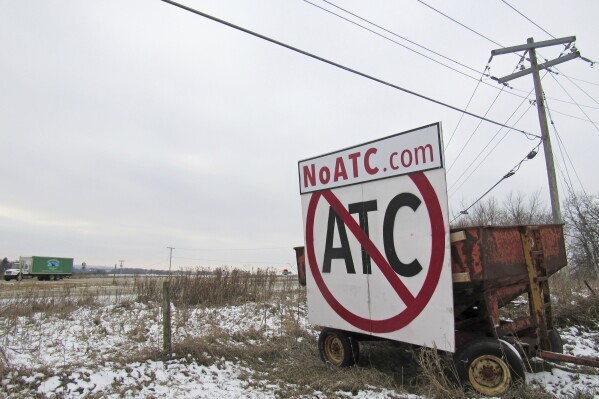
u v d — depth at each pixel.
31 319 10.68
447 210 5.03
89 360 6.96
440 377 5.18
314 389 5.58
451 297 4.91
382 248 5.73
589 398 4.86
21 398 4.91
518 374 4.97
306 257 6.96
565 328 8.51
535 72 15.44
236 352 7.55
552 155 14.84
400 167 5.58
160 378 6.00
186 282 14.41
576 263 27.34
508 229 5.57
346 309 6.20
